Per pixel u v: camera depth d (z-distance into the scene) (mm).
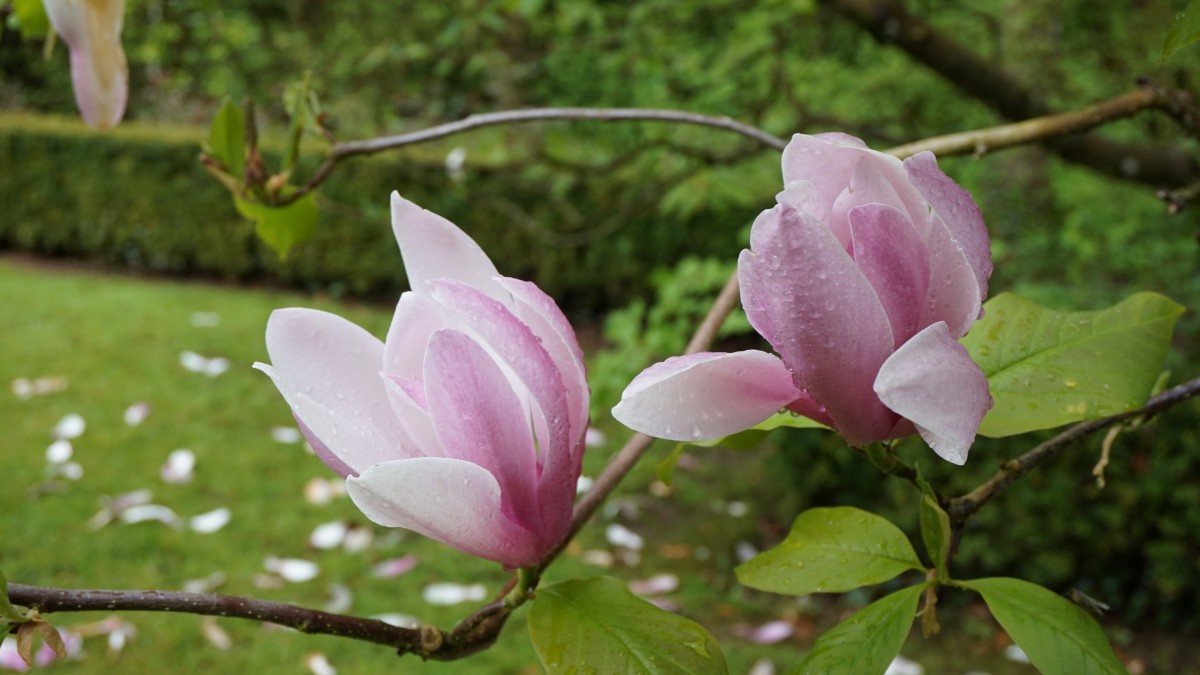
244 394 6660
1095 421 909
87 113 1101
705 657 702
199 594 729
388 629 759
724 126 1267
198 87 10344
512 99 6172
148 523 5047
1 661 3764
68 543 4809
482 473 635
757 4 4180
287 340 675
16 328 7773
